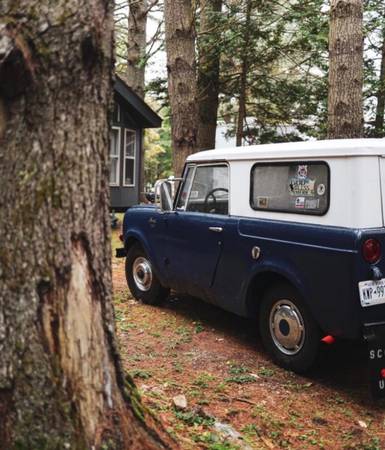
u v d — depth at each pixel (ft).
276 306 16.03
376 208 13.42
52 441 7.09
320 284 14.07
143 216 22.09
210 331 19.45
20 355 7.06
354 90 26.76
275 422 12.80
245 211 16.88
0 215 7.06
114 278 28.73
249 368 16.06
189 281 19.53
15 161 7.04
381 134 43.11
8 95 6.94
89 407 7.49
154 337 18.69
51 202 7.16
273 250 15.52
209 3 41.63
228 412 13.05
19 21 6.75
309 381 15.25
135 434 8.12
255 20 40.06
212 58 42.98
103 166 7.78
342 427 12.85
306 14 35.88
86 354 7.51
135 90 55.83
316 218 14.44
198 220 18.79
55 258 7.21
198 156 19.26
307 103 44.75
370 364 13.23
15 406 7.04
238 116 47.26
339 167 13.82
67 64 7.01
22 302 7.07
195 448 10.37
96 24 7.14
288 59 43.80
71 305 7.35
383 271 13.38
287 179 15.37
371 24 38.01
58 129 7.16
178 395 13.67
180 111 32.07
